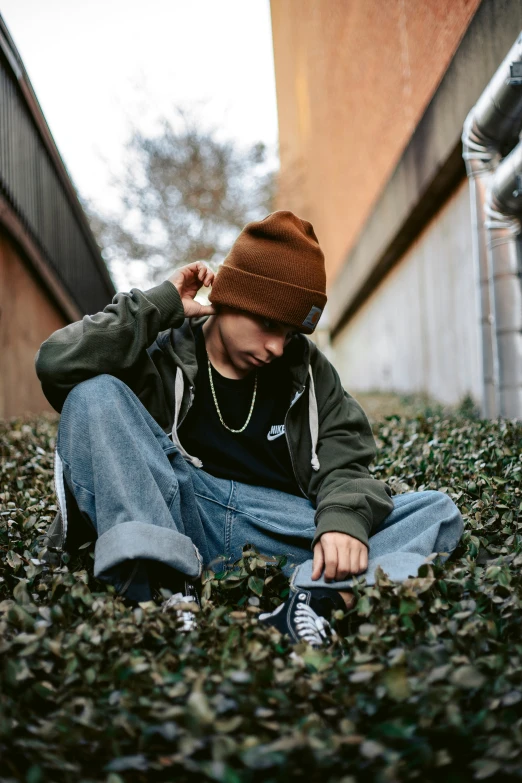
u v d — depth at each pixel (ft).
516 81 15.40
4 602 5.96
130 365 7.41
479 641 5.36
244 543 7.70
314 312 7.43
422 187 32.60
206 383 7.98
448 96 26.84
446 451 11.64
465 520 8.43
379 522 7.24
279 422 8.00
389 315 49.73
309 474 7.95
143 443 7.06
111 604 5.94
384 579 6.24
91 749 4.30
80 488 6.77
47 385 7.32
